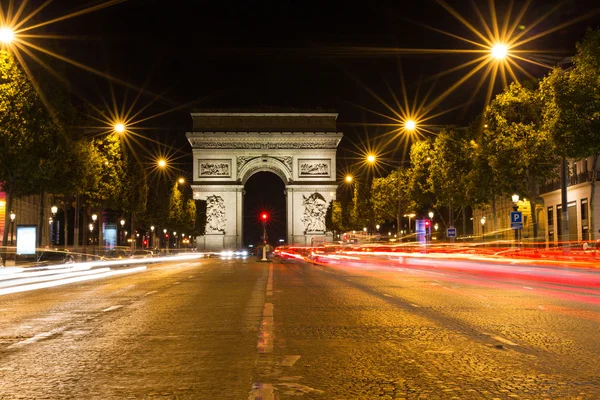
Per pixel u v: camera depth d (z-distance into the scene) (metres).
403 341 11.88
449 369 9.32
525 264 50.44
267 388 8.20
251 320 15.26
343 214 120.19
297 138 119.94
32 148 46.22
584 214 70.12
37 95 44.88
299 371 9.27
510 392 7.91
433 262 60.34
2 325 14.79
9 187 50.16
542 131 46.12
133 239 86.69
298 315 16.14
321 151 120.25
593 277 33.53
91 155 56.38
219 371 9.34
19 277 32.97
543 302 19.30
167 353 10.86
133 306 18.92
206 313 16.91
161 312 17.22
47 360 10.30
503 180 52.03
